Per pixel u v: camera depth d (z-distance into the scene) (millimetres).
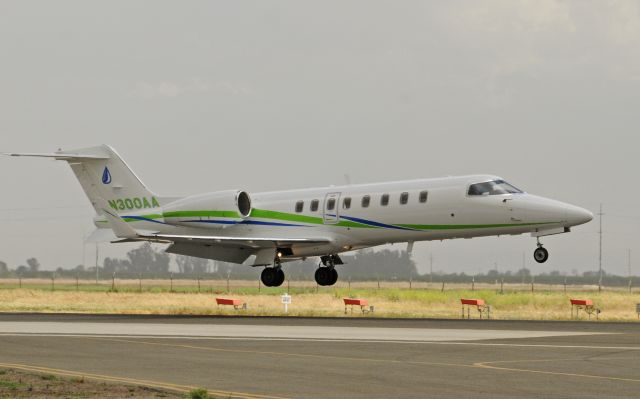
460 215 91000
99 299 138875
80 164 110188
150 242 103812
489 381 40938
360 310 110250
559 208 87625
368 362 47531
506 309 122938
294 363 47219
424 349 53812
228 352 52406
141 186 108562
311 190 102000
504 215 89062
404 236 95125
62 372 44188
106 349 54281
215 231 104938
